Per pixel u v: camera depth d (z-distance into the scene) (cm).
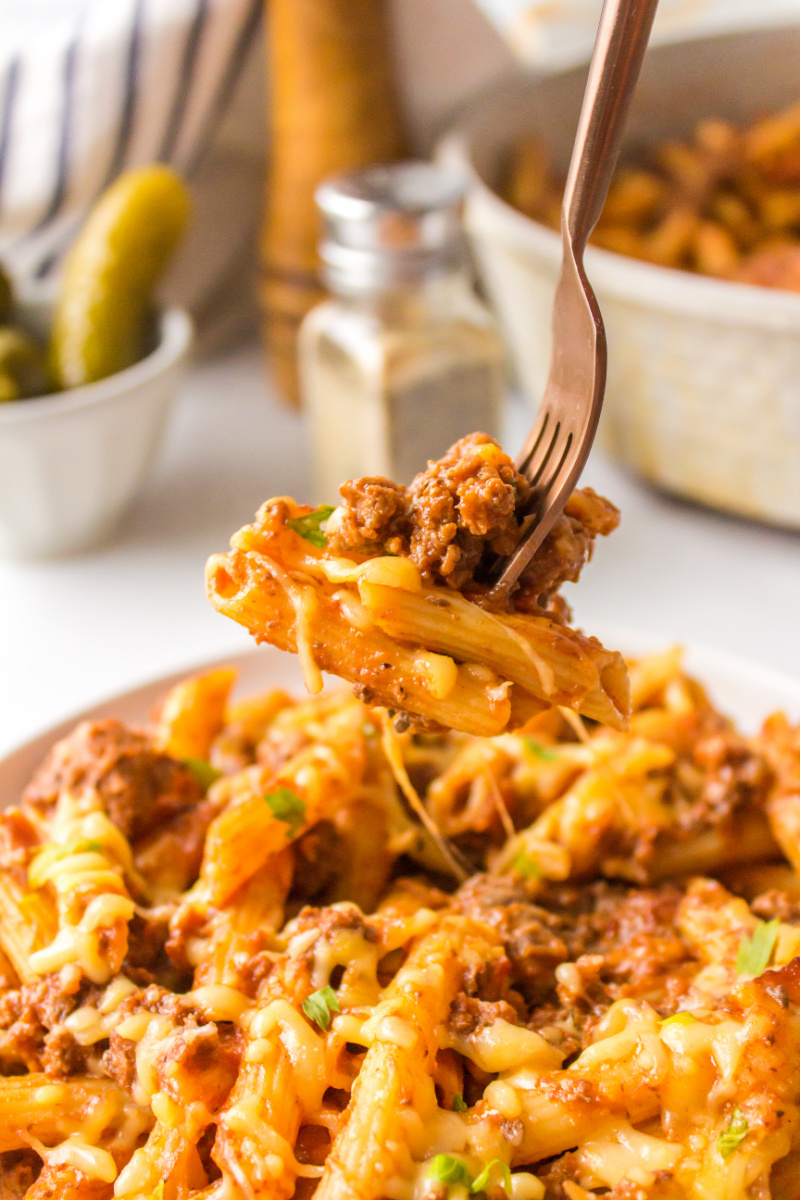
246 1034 39
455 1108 38
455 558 35
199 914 41
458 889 43
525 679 36
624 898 43
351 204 56
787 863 44
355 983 39
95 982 40
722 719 46
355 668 36
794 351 52
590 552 38
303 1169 36
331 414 59
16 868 41
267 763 44
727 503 58
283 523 37
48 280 66
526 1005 40
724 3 78
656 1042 38
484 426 58
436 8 64
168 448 66
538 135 65
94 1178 38
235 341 72
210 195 68
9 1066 40
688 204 64
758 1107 36
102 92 62
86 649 56
